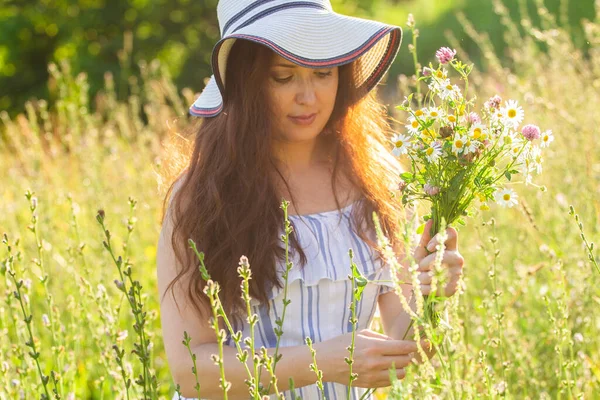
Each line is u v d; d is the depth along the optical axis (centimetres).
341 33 247
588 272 347
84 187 596
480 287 419
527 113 513
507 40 635
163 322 254
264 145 253
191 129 295
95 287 449
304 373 235
